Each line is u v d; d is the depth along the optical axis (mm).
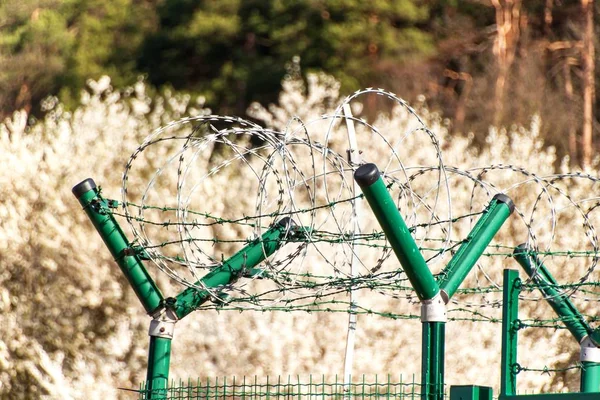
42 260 51500
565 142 102000
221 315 47812
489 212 21906
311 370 46844
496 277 49719
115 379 51656
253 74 114562
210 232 52781
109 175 55750
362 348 47156
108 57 125312
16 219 52156
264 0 118875
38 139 56938
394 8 113688
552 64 112812
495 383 49000
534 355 46469
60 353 49625
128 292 52406
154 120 65188
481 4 119500
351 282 22125
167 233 52500
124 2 129500
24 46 125062
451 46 115375
